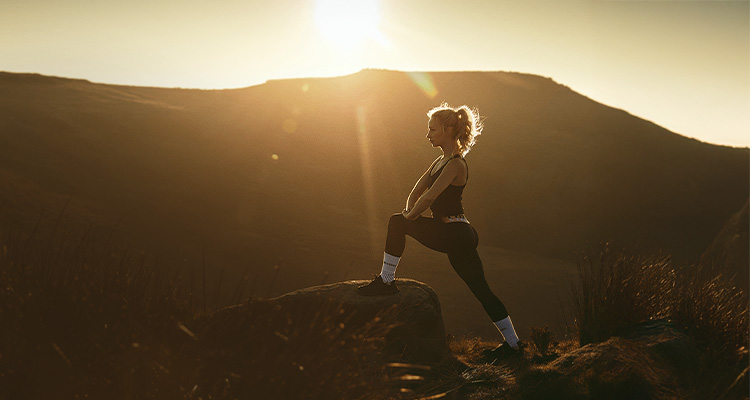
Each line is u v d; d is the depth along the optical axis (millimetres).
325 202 56062
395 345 3947
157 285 2834
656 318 3863
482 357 4191
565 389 3094
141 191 49594
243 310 2949
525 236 57375
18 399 2182
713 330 3666
